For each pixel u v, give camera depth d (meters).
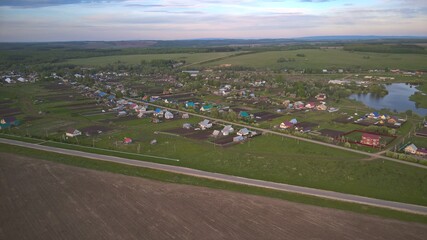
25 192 69.62
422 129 119.88
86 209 62.16
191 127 123.31
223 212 60.47
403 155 87.56
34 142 104.50
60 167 83.12
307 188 70.31
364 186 71.62
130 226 56.28
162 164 84.88
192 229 55.19
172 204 63.59
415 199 65.62
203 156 91.31
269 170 80.69
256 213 60.12
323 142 103.56
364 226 55.97
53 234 54.47
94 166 83.38
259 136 111.06
